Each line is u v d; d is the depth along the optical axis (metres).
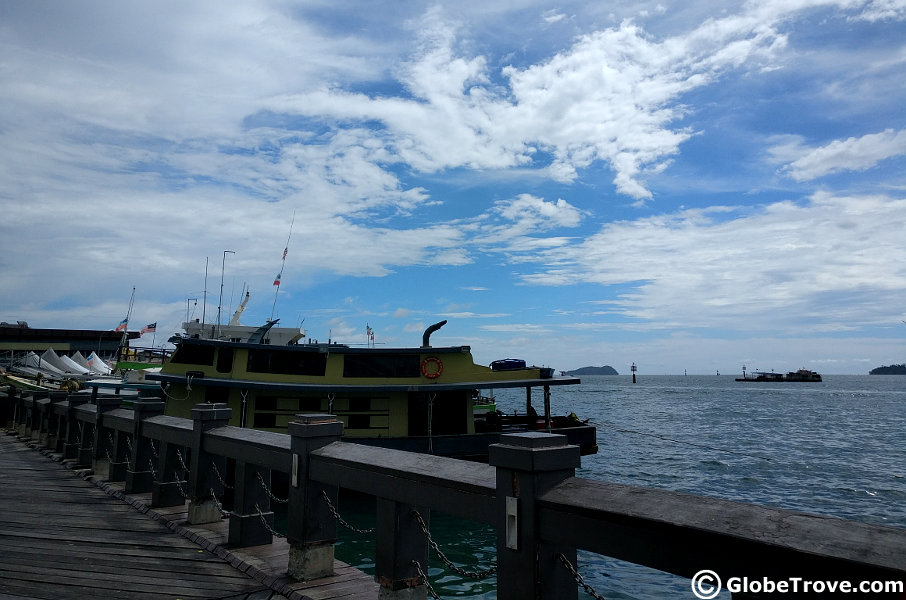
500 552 3.73
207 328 27.86
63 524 8.32
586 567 13.47
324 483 5.80
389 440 19.45
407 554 4.89
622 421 65.62
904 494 25.17
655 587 12.06
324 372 19.84
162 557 6.86
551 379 21.45
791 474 30.11
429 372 20.16
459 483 4.17
